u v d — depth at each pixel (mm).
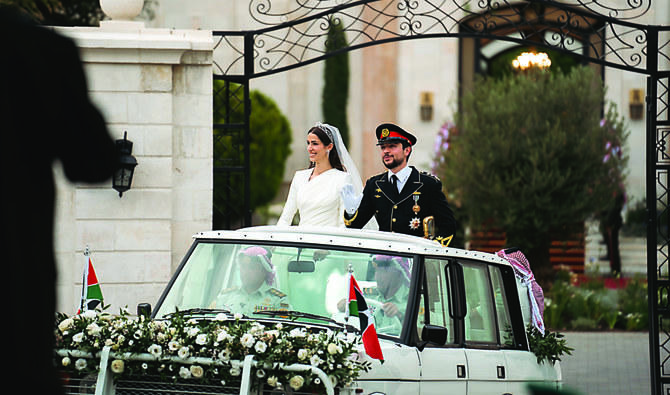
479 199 40250
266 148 52594
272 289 11797
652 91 18359
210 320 11422
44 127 4953
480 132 40812
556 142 39219
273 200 53250
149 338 10859
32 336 4988
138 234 18578
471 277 12633
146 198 18594
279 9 53438
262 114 52688
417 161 53406
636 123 49906
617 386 22297
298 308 11570
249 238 12266
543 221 39375
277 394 10539
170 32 18938
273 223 52281
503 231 43688
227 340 10555
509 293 13469
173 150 18812
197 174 18906
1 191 4914
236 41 53000
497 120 40750
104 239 18500
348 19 54281
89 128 4992
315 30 54156
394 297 11477
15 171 4934
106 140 5051
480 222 41062
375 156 55125
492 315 12930
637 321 32625
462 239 42875
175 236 18859
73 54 5039
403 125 53688
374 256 11719
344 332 11023
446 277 12078
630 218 46719
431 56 53438
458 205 42656
